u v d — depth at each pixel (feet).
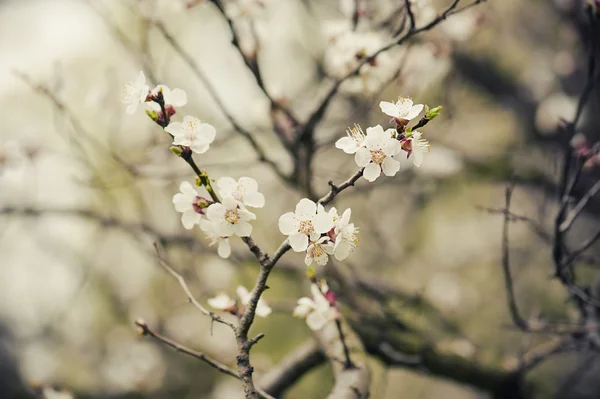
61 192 12.53
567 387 12.53
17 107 12.76
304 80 11.51
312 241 4.22
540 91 14.80
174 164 10.30
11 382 13.71
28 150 10.85
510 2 15.14
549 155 12.83
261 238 12.31
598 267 11.27
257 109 9.25
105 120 10.57
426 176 12.98
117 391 14.28
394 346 9.00
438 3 10.98
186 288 5.08
